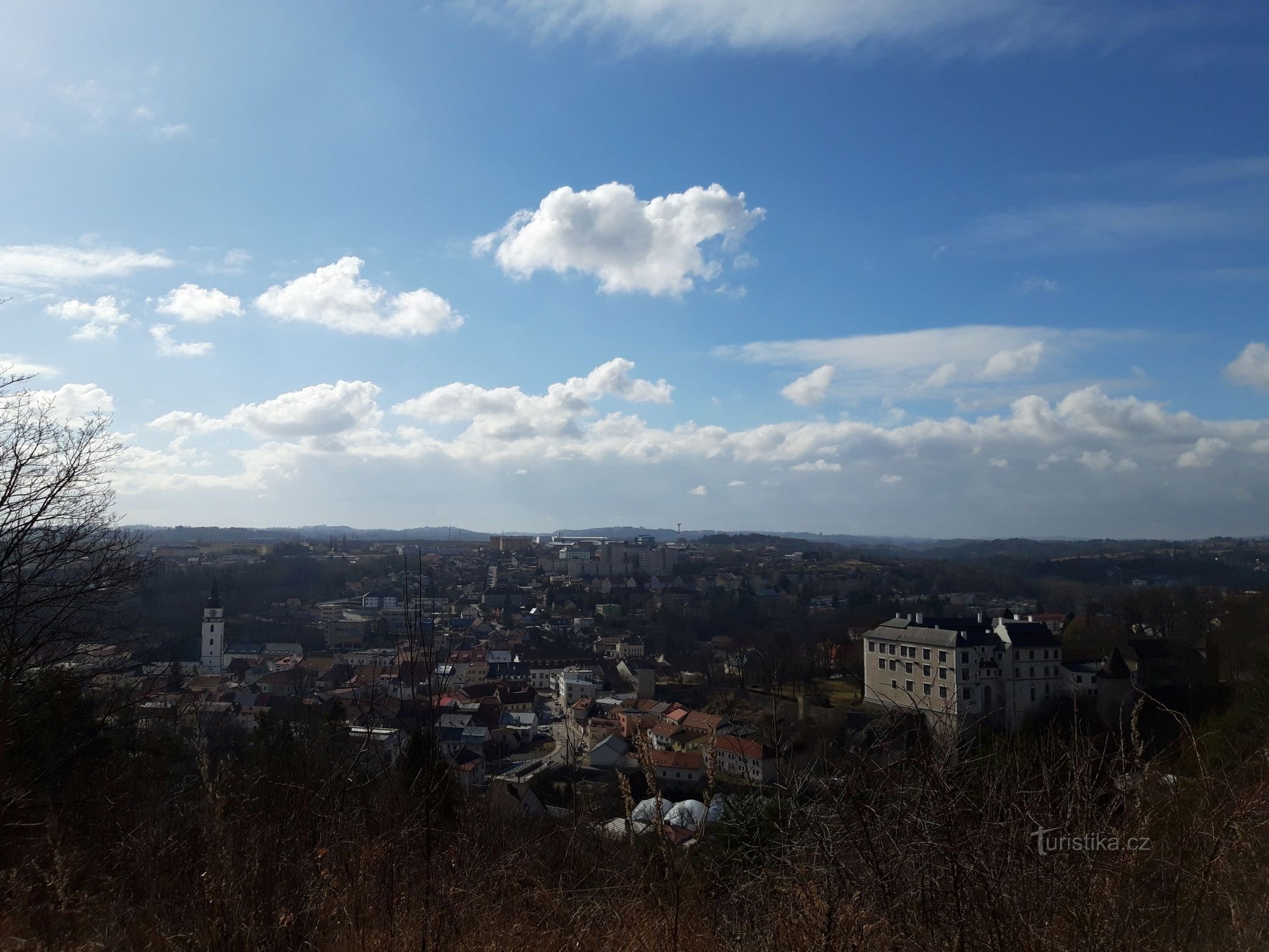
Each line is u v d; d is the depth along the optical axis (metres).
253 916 5.10
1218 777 5.01
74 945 5.21
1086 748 5.36
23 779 8.12
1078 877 4.68
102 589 11.77
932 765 5.09
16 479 11.03
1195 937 4.54
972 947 4.61
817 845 5.21
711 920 5.64
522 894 6.01
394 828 6.13
